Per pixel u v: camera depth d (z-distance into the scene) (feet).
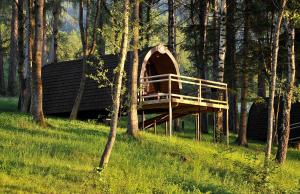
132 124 77.82
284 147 85.20
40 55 79.82
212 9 123.54
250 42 117.91
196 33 130.00
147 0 116.88
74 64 112.78
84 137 72.18
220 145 89.76
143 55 100.58
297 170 83.56
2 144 59.98
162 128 130.31
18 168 49.88
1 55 165.37
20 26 101.96
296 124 133.69
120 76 55.52
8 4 165.37
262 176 63.36
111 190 46.91
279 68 122.62
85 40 104.73
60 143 64.69
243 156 81.05
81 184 48.11
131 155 64.44
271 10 113.39
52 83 113.39
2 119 79.87
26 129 72.79
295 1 79.82
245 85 114.52
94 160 58.85
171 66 109.40
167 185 52.26
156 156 65.77
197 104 95.91
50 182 47.14
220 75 102.89
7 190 42.60
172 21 127.34
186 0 135.44
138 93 94.84
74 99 108.88
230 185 58.03
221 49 103.04
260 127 141.79
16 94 162.30
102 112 107.34
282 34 116.47
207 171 62.39
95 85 106.01
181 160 66.80
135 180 52.11
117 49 58.49
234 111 145.59
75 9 149.59
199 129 106.22
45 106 112.16
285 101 85.97
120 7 57.82
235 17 123.95
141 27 63.16
